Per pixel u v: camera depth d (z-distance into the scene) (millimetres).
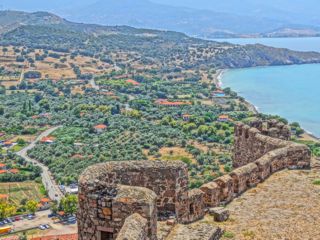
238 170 22656
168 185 18062
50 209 136750
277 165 25531
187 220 18672
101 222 15000
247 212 19984
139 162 18016
